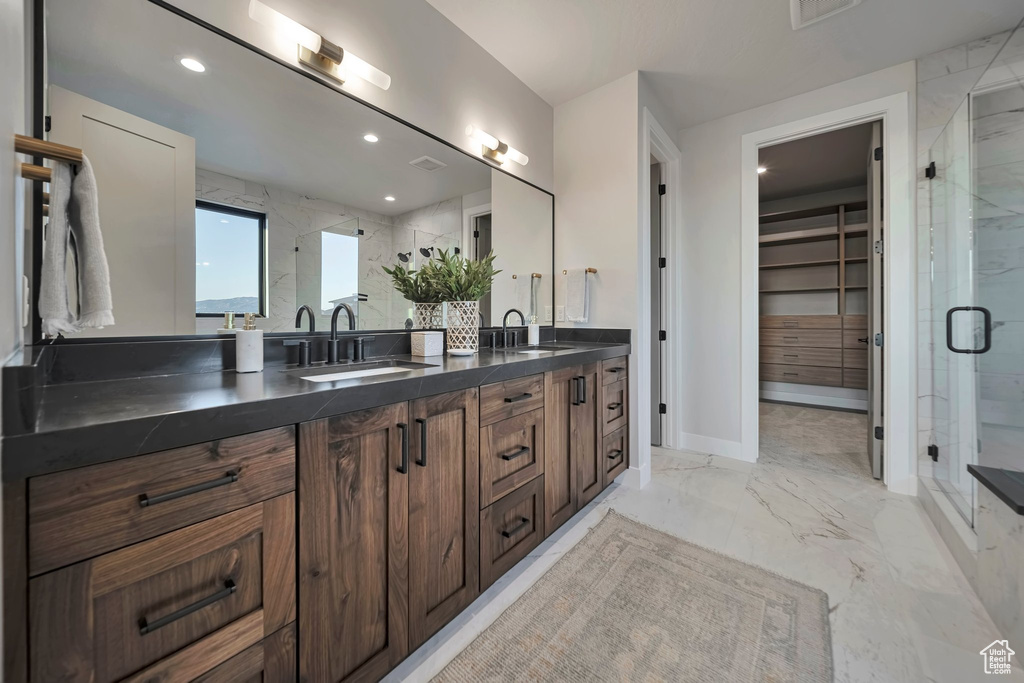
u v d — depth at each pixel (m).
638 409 2.43
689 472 2.64
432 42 1.92
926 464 2.23
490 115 2.27
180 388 0.95
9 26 0.49
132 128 1.10
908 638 1.24
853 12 1.92
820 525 1.94
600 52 2.23
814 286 4.79
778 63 2.32
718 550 1.73
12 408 0.54
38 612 0.56
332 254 1.58
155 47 1.14
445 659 1.18
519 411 1.54
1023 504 1.17
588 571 1.59
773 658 1.17
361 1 1.60
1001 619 1.25
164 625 0.68
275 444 0.83
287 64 1.41
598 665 1.15
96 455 0.61
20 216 0.69
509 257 2.46
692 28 2.04
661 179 3.14
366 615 1.00
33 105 0.93
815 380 4.66
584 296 2.62
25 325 0.93
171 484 0.69
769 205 5.11
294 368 1.38
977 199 1.76
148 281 1.13
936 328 2.16
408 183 1.86
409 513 1.11
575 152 2.70
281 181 1.42
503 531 1.46
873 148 2.51
